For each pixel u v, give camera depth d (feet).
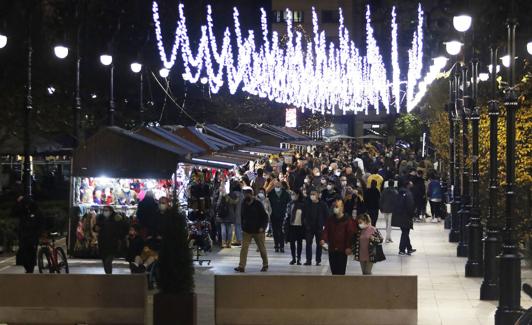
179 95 199.72
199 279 72.43
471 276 75.05
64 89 146.10
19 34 137.08
